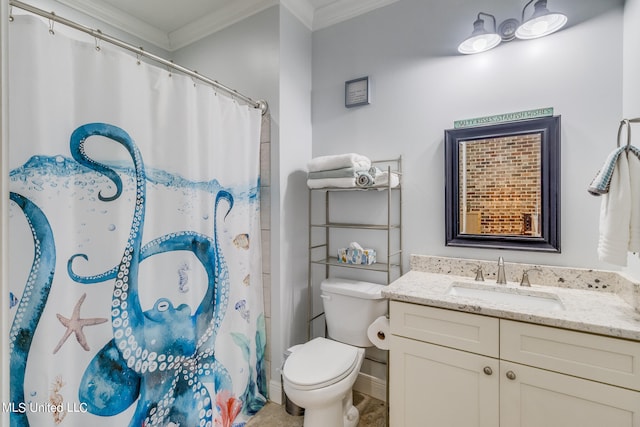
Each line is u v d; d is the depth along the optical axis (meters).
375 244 1.97
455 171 1.70
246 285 1.82
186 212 1.44
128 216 1.23
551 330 1.08
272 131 1.93
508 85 1.58
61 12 1.87
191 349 1.46
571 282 1.42
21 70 0.95
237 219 1.76
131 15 2.14
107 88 1.17
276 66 1.91
